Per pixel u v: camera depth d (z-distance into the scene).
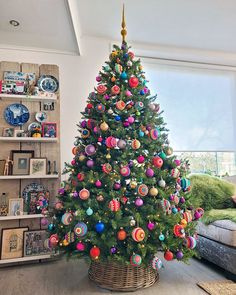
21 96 2.41
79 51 2.85
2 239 2.26
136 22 2.73
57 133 2.56
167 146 1.91
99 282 1.76
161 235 1.58
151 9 2.52
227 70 3.57
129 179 1.73
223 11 2.58
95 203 1.61
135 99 1.87
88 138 1.90
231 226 1.87
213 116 3.46
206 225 2.15
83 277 1.94
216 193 2.46
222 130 3.47
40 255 2.28
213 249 2.04
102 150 1.82
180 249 1.70
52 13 2.21
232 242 1.82
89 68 2.93
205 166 3.41
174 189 1.78
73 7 2.29
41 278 1.93
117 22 2.73
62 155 2.73
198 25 2.81
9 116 2.47
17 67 2.56
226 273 1.91
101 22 2.72
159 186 1.72
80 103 2.85
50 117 2.58
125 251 1.60
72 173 1.94
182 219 1.71
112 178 1.65
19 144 2.49
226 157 3.51
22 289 1.74
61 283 1.83
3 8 2.13
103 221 1.57
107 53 3.01
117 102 1.80
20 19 2.28
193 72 3.47
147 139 1.80
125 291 1.67
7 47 2.71
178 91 3.37
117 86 1.83
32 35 2.54
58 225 1.81
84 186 1.67
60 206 1.86
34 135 2.42
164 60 3.34
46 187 2.48
